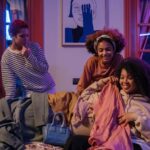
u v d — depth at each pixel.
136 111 2.50
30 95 2.98
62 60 3.90
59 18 3.88
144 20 4.04
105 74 2.80
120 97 2.60
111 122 2.48
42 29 3.89
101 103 2.61
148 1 4.02
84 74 2.87
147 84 2.57
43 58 3.38
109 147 2.32
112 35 2.75
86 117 2.69
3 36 3.92
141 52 4.01
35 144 2.74
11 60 3.25
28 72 3.26
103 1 3.87
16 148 2.68
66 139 2.70
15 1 3.95
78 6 3.87
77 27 3.88
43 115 2.86
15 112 2.86
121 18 3.90
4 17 3.93
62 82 3.92
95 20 3.88
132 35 3.96
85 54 3.90
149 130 2.43
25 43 3.22
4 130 2.73
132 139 2.45
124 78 2.58
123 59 2.70
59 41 3.89
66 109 2.88
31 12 3.90
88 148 2.42
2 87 3.86
